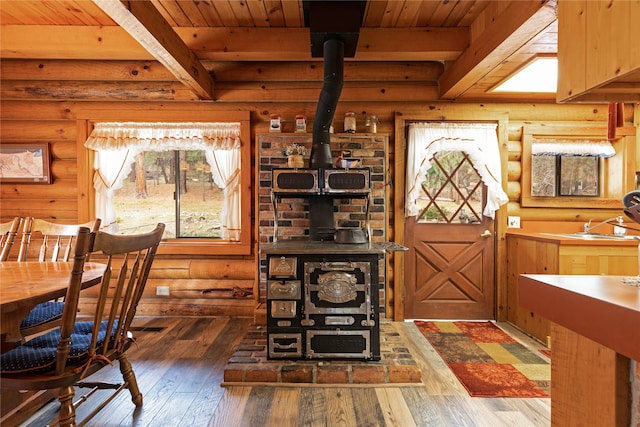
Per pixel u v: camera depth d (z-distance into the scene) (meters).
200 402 2.15
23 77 3.62
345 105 3.74
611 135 1.99
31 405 2.00
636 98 1.21
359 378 2.37
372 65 3.65
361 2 2.61
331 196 3.38
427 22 2.96
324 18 2.64
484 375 2.50
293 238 3.60
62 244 3.73
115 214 3.86
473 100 3.72
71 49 3.03
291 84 3.71
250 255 3.79
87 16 2.88
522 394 2.24
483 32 2.71
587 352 1.00
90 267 2.11
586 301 0.94
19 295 1.41
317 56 3.13
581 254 2.90
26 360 1.52
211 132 3.73
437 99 3.71
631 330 0.80
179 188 3.96
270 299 2.52
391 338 2.99
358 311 2.50
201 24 3.01
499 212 3.69
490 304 3.72
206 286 3.77
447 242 3.74
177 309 3.74
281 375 2.37
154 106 3.72
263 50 3.06
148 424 1.93
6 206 3.81
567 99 1.20
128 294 1.81
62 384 1.50
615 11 0.97
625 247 2.88
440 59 3.24
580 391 1.03
